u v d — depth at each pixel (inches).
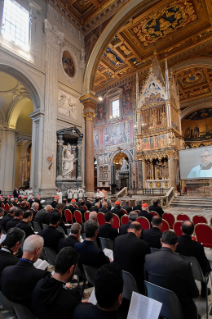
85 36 665.0
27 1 492.7
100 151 1019.9
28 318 80.0
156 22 685.9
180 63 817.5
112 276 55.0
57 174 510.9
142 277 108.1
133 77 950.4
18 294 78.1
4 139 665.0
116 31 598.5
